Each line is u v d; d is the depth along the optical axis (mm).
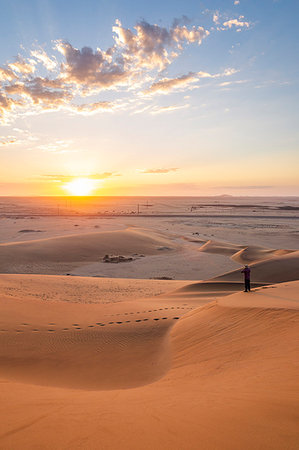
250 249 62812
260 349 8945
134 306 21719
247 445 3273
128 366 10820
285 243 82625
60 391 7480
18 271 49031
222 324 12422
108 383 9312
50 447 3383
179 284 37062
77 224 124875
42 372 10438
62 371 10586
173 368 9742
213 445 3334
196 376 8094
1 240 84812
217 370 8172
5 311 17531
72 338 13906
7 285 28703
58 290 29719
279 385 5602
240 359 8625
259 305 13094
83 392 7332
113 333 14594
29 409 5059
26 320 16250
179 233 103250
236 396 5250
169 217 172500
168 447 3336
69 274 48938
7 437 3717
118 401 5762
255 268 37844
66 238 71500
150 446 3387
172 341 12602
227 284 32406
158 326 15375
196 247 76250
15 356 11641
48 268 52000
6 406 5234
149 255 64938
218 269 52500
